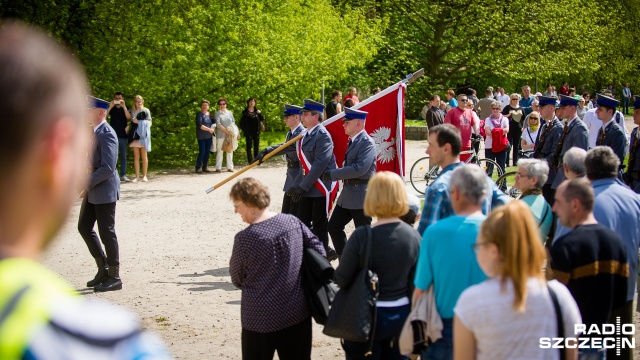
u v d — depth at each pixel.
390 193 4.08
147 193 14.04
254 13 18.45
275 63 18.67
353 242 4.07
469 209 3.64
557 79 38.56
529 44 28.89
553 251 3.75
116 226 10.98
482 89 34.41
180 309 6.97
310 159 7.79
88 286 7.71
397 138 7.75
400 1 29.17
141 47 17.75
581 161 5.11
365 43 21.31
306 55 19.39
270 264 4.34
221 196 13.60
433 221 4.27
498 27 28.27
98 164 7.48
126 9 17.23
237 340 6.12
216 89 18.69
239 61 18.28
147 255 9.16
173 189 14.55
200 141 17.02
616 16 34.94
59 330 0.69
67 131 0.74
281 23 19.27
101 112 7.40
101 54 17.33
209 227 10.84
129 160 19.00
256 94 18.80
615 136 8.15
